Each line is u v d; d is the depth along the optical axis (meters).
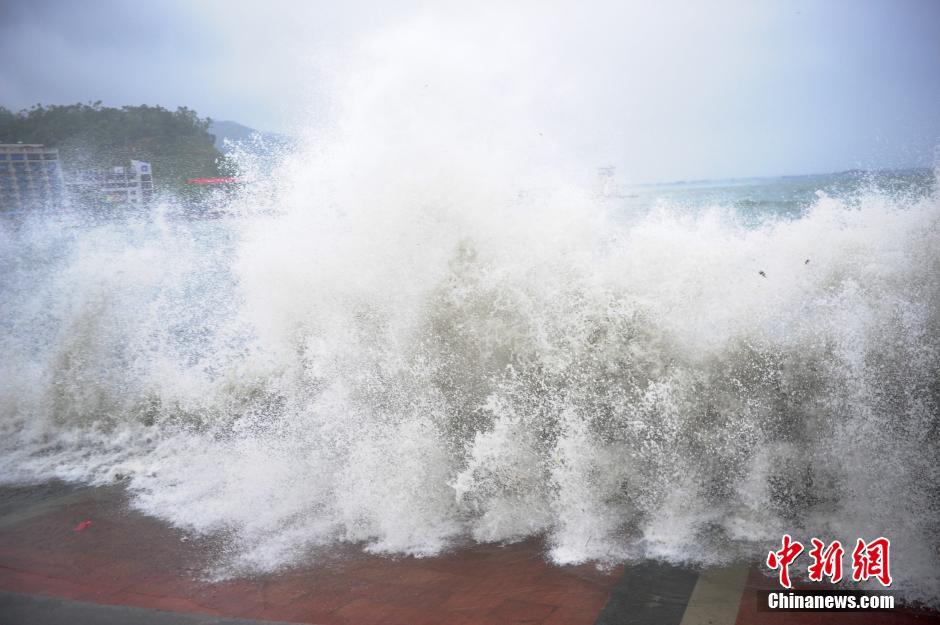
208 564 2.80
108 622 2.34
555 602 2.28
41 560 2.92
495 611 2.26
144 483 3.81
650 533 2.72
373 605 2.37
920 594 2.18
